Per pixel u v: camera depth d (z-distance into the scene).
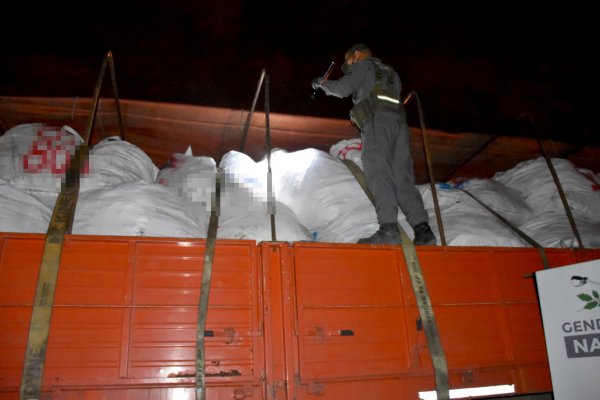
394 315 2.49
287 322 2.28
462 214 3.46
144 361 2.09
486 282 2.80
